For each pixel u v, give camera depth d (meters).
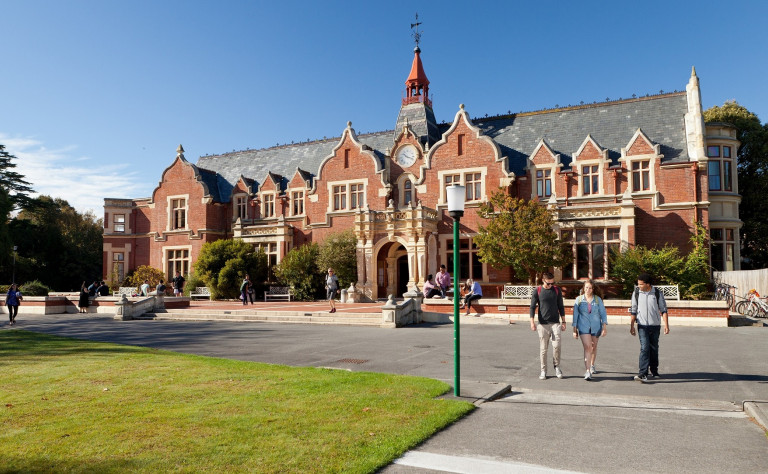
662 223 28.94
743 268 38.78
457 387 9.07
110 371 10.92
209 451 6.11
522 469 5.93
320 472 5.59
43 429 6.93
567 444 6.75
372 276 32.88
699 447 6.64
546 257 25.98
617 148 31.42
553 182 31.50
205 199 41.44
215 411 7.77
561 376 11.17
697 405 8.80
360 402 8.27
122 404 8.20
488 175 32.62
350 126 37.31
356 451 6.19
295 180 39.34
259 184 42.84
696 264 25.98
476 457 6.29
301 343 16.25
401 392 8.98
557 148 33.19
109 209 45.00
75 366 11.57
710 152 30.09
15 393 9.04
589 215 28.86
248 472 5.55
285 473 5.55
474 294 23.17
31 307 31.47
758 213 37.41
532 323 11.34
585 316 10.99
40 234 55.72
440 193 33.81
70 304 32.31
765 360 12.87
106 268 44.53
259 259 36.59
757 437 7.04
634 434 7.16
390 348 15.14
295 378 10.14
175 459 5.86
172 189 43.03
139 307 26.39
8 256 47.59
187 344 16.22
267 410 7.82
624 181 29.98
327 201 37.53
